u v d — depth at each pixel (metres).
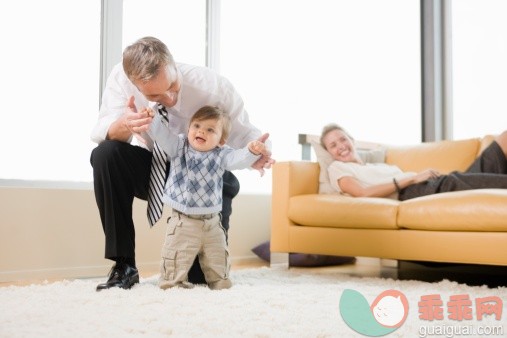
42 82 2.87
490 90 3.87
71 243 2.77
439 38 4.11
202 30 3.48
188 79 2.07
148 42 1.82
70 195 2.78
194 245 1.88
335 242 2.64
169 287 1.87
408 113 4.22
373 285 2.14
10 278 2.57
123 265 1.94
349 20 4.19
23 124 2.81
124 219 1.95
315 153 3.07
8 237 2.59
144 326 1.28
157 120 1.89
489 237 2.19
